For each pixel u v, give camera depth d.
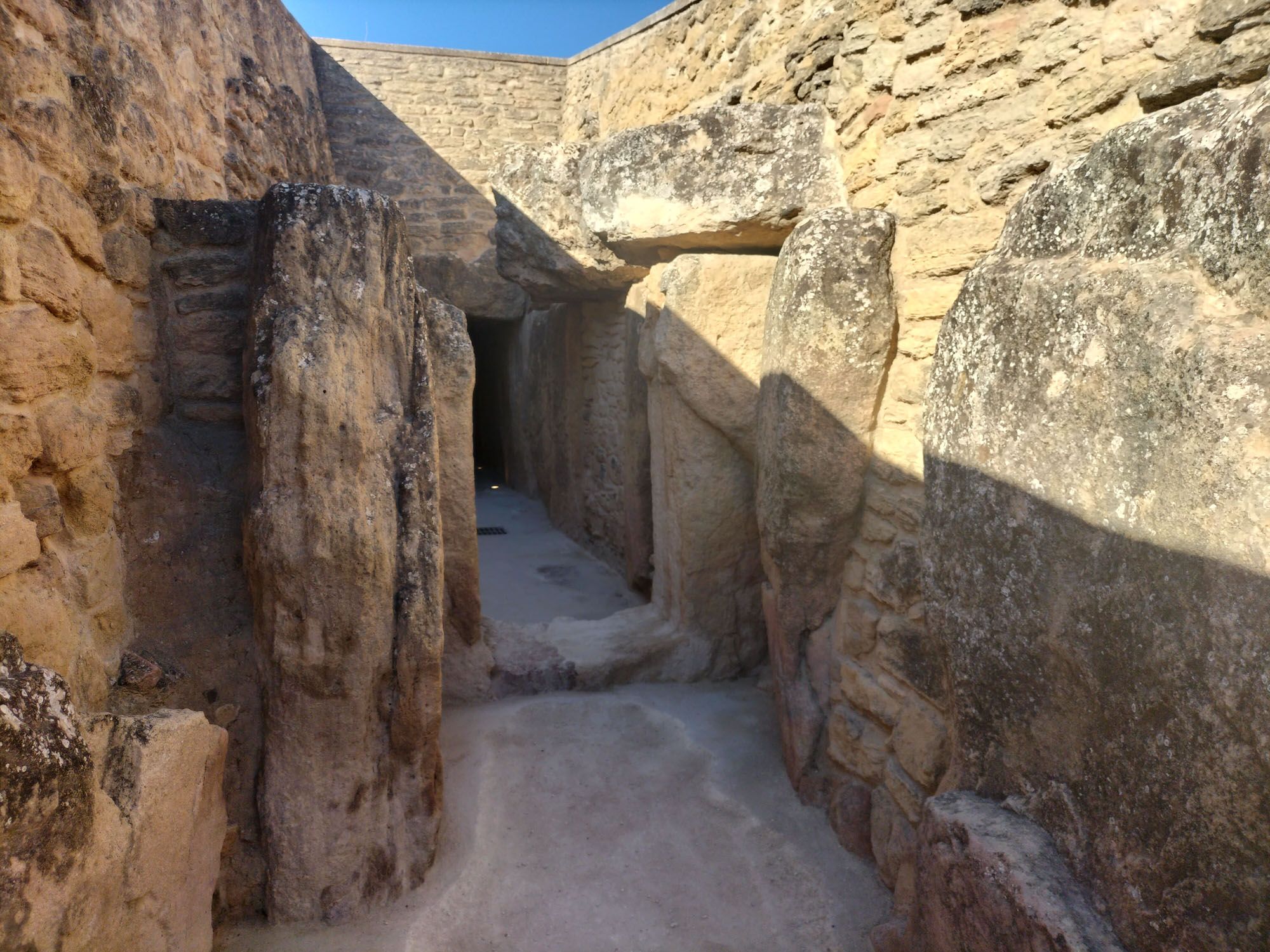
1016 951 1.39
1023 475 1.54
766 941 2.08
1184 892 1.20
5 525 1.49
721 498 3.32
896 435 2.31
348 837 2.13
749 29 3.30
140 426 2.11
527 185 3.88
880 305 2.31
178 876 1.62
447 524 3.17
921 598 2.12
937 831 1.63
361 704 2.13
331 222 2.11
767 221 2.81
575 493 5.91
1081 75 1.81
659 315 3.44
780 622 2.66
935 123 2.15
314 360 2.04
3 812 1.07
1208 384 1.17
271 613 2.07
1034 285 1.54
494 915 2.15
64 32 1.85
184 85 2.81
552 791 2.67
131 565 2.03
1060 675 1.46
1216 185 1.24
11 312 1.53
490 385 9.21
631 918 2.16
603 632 3.61
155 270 2.22
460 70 6.70
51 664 1.62
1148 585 1.26
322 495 2.05
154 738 1.56
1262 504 1.08
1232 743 1.12
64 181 1.77
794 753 2.66
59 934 1.19
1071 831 1.43
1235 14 1.51
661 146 2.97
